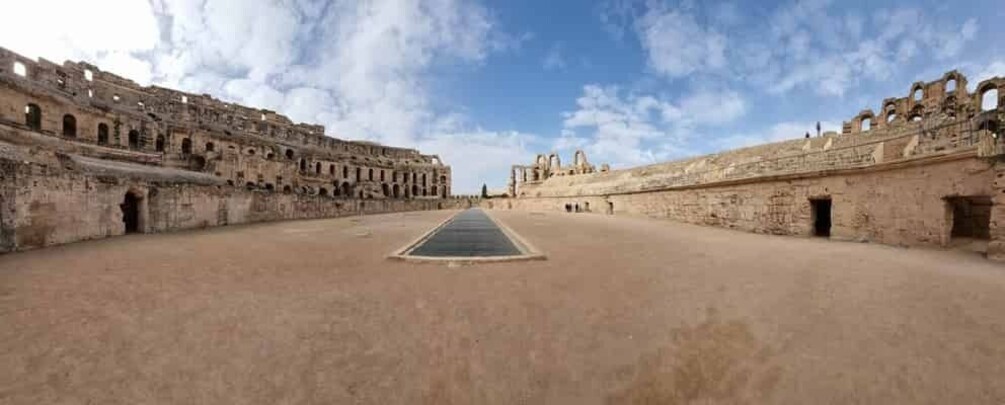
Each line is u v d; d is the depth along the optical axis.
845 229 14.80
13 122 23.48
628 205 33.78
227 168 36.00
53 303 6.34
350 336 5.21
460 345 4.99
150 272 8.75
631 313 6.04
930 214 12.16
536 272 8.79
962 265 9.26
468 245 13.62
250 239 15.67
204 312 6.00
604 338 5.20
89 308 6.12
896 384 4.18
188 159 35.59
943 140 14.33
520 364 4.59
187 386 4.11
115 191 16.59
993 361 4.52
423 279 8.15
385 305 6.38
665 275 8.41
